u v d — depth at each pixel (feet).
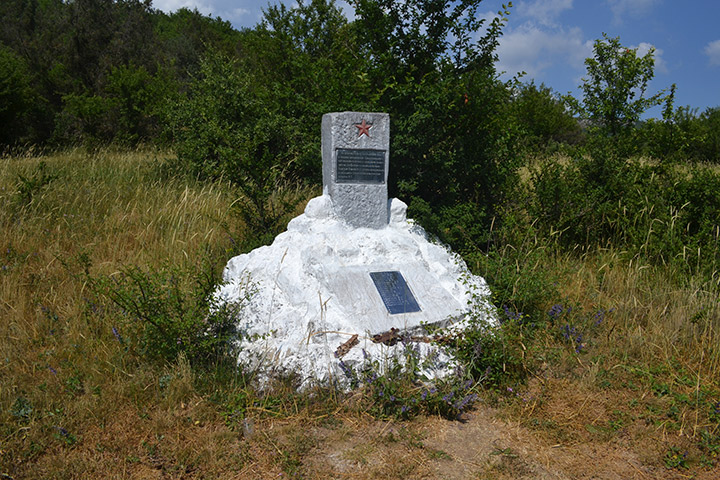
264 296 16.72
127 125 54.24
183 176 33.68
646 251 23.02
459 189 24.58
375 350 15.29
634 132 28.71
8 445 11.66
